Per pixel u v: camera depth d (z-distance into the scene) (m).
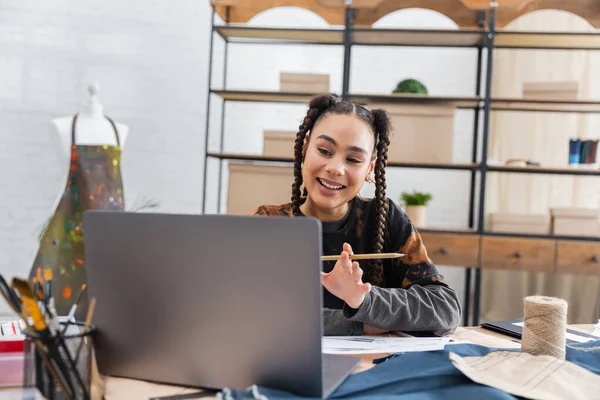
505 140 3.53
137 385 0.83
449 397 0.79
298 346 0.76
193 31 3.65
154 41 3.64
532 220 2.96
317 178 1.39
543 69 3.46
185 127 3.67
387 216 1.48
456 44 3.31
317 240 0.72
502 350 0.99
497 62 3.53
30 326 0.73
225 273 0.77
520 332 1.26
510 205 3.54
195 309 0.79
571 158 3.03
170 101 3.66
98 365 0.86
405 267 1.43
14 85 3.58
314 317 0.74
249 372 0.79
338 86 3.67
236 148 3.69
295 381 0.77
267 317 0.76
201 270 0.78
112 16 3.62
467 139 3.59
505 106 3.35
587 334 1.26
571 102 2.97
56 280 1.53
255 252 0.75
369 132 1.39
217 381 0.80
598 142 3.02
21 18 3.58
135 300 0.82
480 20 3.17
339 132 1.35
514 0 2.91
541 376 0.85
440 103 2.99
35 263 1.55
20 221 3.60
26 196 3.60
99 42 3.62
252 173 3.03
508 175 3.54
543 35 3.03
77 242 1.58
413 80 3.11
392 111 2.99
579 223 2.95
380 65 3.66
